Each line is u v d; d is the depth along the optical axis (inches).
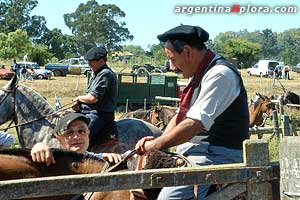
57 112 356.8
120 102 1104.8
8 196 125.1
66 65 2164.1
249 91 1722.4
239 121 164.7
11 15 4362.7
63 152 168.9
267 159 145.6
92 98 353.7
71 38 4365.2
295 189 138.9
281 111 666.8
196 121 155.9
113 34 5032.0
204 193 158.7
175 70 171.8
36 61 3046.3
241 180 143.3
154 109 544.4
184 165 163.8
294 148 138.8
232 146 165.5
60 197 161.0
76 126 207.5
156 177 135.9
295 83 2117.4
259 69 2551.7
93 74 372.2
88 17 4953.3
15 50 2979.8
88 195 164.7
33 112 363.6
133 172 134.5
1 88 370.3
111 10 5017.2
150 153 168.1
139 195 168.1
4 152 163.2
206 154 165.6
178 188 158.7
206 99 157.9
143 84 1120.8
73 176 130.0
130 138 377.1
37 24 4333.2
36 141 353.7
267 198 146.0
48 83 1668.3
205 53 166.7
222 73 159.5
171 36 165.6
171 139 156.6
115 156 174.9
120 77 1105.4
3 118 367.9
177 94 1127.0
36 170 163.3
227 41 3641.7
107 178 132.1
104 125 360.2
